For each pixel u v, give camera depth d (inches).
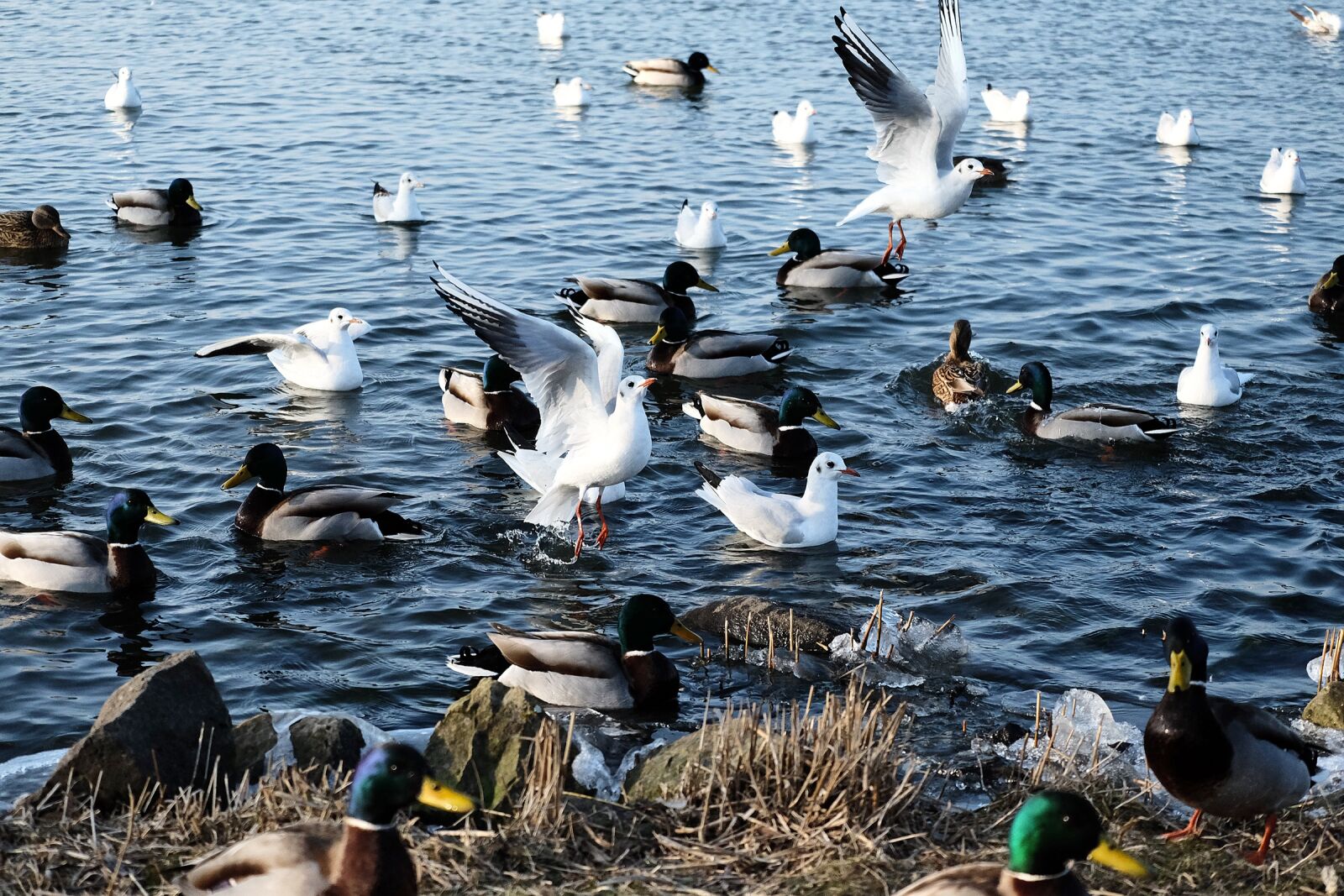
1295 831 357.1
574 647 473.1
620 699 472.4
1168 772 339.6
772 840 339.9
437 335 866.8
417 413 752.3
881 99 864.9
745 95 1572.3
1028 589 557.9
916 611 542.6
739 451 719.1
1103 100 1535.4
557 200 1163.3
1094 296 942.4
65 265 986.7
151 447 695.1
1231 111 1488.7
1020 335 869.2
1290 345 852.0
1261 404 762.2
